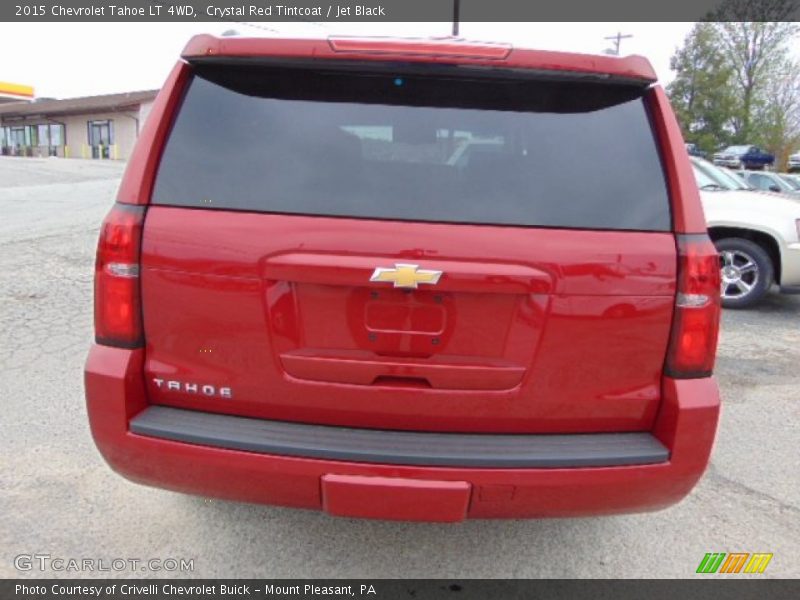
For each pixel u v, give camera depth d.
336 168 2.00
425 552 2.60
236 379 2.03
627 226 1.96
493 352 1.97
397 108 2.07
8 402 3.71
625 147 2.05
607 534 2.75
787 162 38.16
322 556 2.55
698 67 40.16
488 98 2.09
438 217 1.94
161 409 2.09
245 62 2.04
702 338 1.98
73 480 2.95
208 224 1.95
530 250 1.92
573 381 1.99
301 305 1.96
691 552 2.63
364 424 2.05
